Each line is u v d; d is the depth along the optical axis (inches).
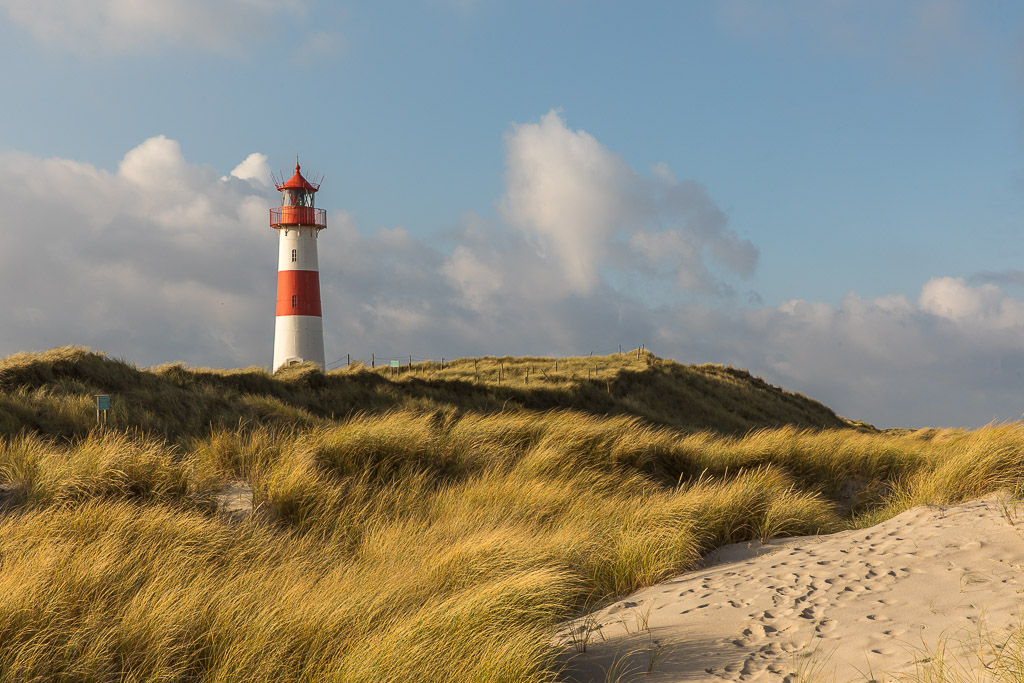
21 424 456.1
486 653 150.2
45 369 584.7
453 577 223.5
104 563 195.0
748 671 145.6
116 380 619.2
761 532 300.8
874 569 202.4
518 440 466.0
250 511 314.2
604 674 157.2
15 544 215.0
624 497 368.8
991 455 293.6
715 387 1589.6
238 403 642.2
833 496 448.8
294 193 1533.0
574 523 299.7
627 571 247.9
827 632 161.3
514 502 334.6
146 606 172.1
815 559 228.8
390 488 362.3
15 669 142.3
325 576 225.6
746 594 201.6
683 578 240.7
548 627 180.2
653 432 510.0
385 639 155.1
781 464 472.4
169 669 151.2
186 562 213.8
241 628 166.4
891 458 491.2
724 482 404.8
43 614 161.8
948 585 178.4
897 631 154.5
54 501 280.4
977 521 228.1
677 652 163.2
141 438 445.7
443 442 433.7
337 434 416.8
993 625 146.8
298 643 162.1
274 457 389.7
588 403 1156.5
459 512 315.3
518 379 1239.5
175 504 307.0
